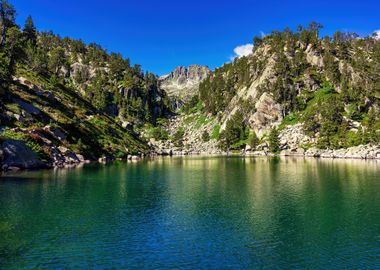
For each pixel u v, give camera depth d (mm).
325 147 190500
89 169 88375
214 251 29703
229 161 141500
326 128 197875
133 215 41250
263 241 32312
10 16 128875
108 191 56500
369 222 38750
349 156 166500
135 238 32812
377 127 184625
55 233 33719
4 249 29281
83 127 135125
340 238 33344
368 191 58562
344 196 53969
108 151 133250
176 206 46500
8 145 80812
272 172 91188
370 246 31156
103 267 25906
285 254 29141
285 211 43875
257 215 41844
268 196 54094
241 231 35438
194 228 36281
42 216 39562
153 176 78688
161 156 178625
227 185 65625
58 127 112812
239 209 45031
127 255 28406
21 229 34688
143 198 51562
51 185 59781
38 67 176625
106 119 179125
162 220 39312
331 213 42844
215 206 46688
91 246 30328
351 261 27703
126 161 127500
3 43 123688
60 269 25422
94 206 45375
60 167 90625
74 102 167875
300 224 38094
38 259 27219
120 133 171625
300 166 111812
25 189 54969
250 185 65812
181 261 27266
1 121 92125
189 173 87438
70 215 40375
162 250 29703
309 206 46844
